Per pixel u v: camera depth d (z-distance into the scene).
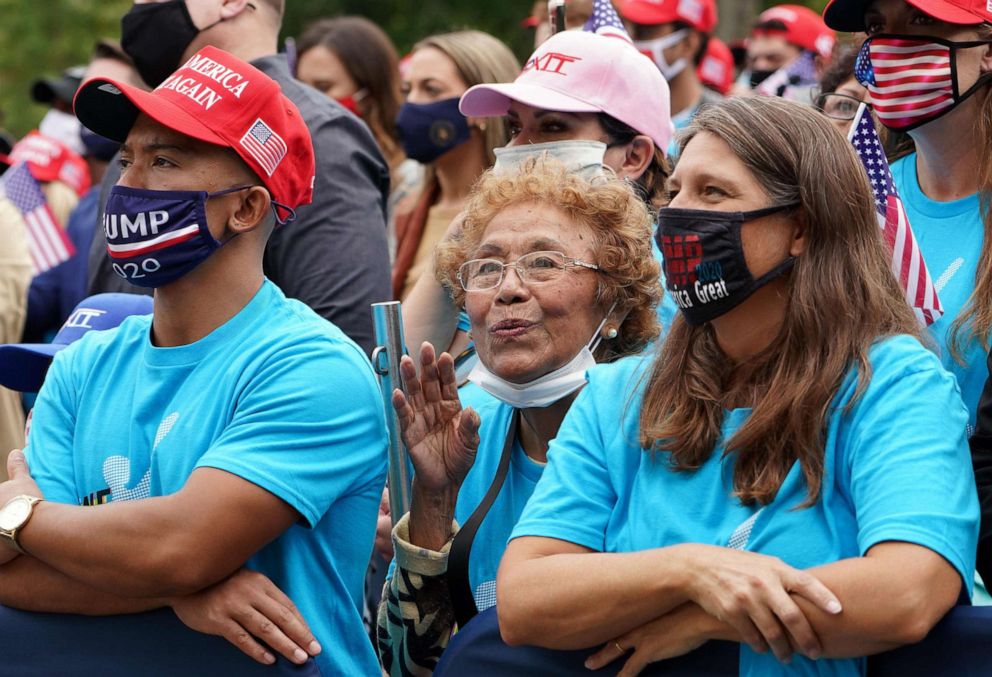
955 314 5.79
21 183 10.44
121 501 5.09
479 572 5.42
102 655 5.07
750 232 4.53
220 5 7.60
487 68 9.00
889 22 6.09
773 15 12.77
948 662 4.15
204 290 5.25
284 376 5.09
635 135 6.96
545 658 4.59
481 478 5.64
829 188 4.52
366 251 7.33
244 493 4.87
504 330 5.38
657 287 5.61
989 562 4.80
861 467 4.29
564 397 5.46
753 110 4.62
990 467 4.88
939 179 6.21
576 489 4.75
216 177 5.18
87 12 37.16
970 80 5.96
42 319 10.88
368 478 5.25
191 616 4.95
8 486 5.22
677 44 10.97
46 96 15.08
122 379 5.40
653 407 4.72
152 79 7.79
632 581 4.28
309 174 5.54
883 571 4.04
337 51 10.42
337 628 5.19
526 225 5.45
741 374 4.65
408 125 8.92
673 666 4.39
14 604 5.13
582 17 9.38
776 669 4.27
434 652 5.42
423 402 5.48
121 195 5.18
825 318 4.46
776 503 4.37
